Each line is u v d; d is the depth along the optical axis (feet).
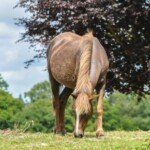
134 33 117.80
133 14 113.39
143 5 115.44
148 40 118.83
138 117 348.38
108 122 255.50
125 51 116.26
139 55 114.93
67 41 77.41
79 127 65.16
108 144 62.69
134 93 122.62
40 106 236.63
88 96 65.10
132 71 118.42
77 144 63.26
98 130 69.87
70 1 115.85
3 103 237.04
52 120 230.68
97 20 115.03
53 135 74.74
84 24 111.65
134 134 76.48
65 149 59.98
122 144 62.08
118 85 118.62
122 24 117.08
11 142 67.05
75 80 73.31
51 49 80.33
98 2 113.09
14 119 223.51
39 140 68.69
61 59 75.66
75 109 65.10
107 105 259.80
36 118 230.68
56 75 77.05
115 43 118.11
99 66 70.18
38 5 118.21
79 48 72.59
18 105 245.45
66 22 115.34
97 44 72.02
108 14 112.68
